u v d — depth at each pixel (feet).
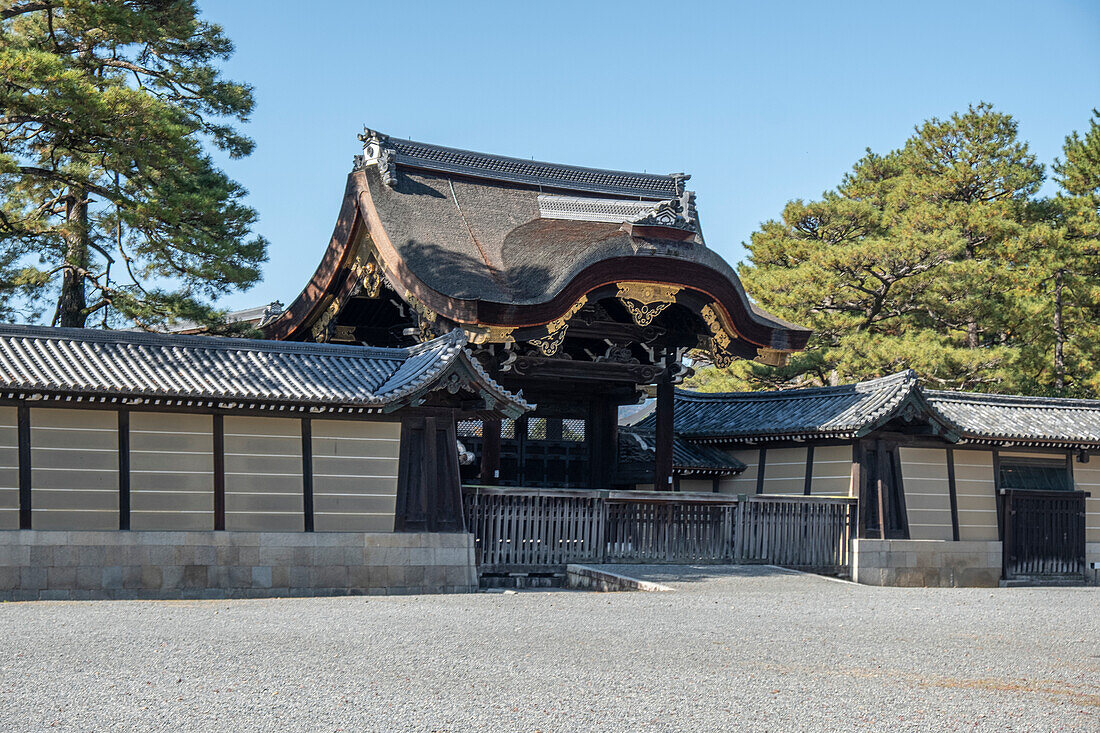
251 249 106.22
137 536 71.26
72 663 42.55
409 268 95.45
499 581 81.87
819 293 147.95
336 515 76.13
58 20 111.24
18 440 69.46
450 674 41.83
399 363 83.56
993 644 53.36
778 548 91.04
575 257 92.38
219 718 34.96
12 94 92.22
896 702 39.27
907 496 96.07
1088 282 156.97
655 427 116.98
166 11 112.37
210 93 114.93
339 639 49.65
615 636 51.98
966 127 167.43
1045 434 99.86
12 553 68.54
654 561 86.74
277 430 75.46
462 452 88.07
